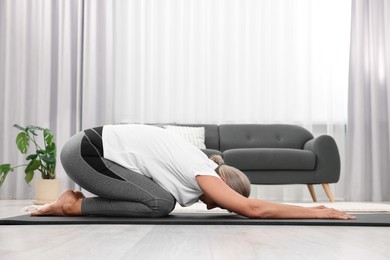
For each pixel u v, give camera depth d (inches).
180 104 228.8
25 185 220.2
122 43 229.8
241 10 229.5
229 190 86.3
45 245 55.6
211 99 228.5
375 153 225.6
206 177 86.5
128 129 94.9
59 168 222.1
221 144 210.7
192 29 230.1
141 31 229.9
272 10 229.6
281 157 189.6
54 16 226.8
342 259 47.4
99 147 92.7
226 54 229.0
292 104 229.0
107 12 226.7
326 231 74.3
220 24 230.1
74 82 226.7
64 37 225.1
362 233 72.1
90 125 223.9
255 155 189.5
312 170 191.9
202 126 213.9
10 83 223.6
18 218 88.8
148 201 91.1
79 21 225.9
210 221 84.4
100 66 226.7
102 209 92.5
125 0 229.9
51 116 225.3
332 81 230.4
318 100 231.6
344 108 231.1
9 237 63.9
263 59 229.3
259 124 215.9
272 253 50.6
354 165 226.1
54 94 226.1
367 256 49.5
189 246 55.5
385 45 228.1
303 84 229.9
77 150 92.5
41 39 224.8
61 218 89.4
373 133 226.5
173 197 92.7
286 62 229.0
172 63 228.5
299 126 216.4
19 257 46.1
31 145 222.2
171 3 229.3
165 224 84.3
